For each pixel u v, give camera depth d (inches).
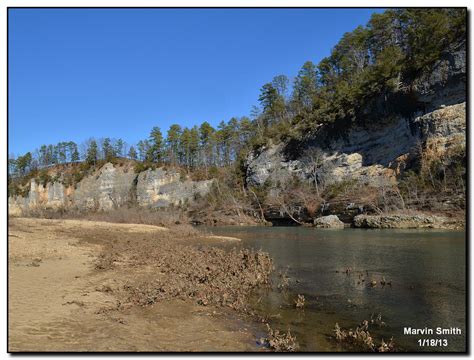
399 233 1031.0
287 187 2265.0
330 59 3228.3
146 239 940.0
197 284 422.9
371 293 392.8
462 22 1644.9
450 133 1549.0
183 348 236.2
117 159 3959.2
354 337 261.9
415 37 1955.0
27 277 432.8
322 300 371.9
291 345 247.8
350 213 1604.3
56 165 4298.7
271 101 3577.8
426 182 1504.7
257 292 407.5
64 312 300.4
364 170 1943.9
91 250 697.0
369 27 2938.0
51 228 1056.2
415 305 347.3
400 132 1855.3
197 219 2219.5
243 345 248.4
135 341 243.8
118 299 354.0
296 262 601.6
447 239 828.6
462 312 323.3
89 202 3599.9
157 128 3956.7
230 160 3558.1
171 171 3425.2
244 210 2245.3
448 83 1642.5
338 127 2210.9
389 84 1873.8
